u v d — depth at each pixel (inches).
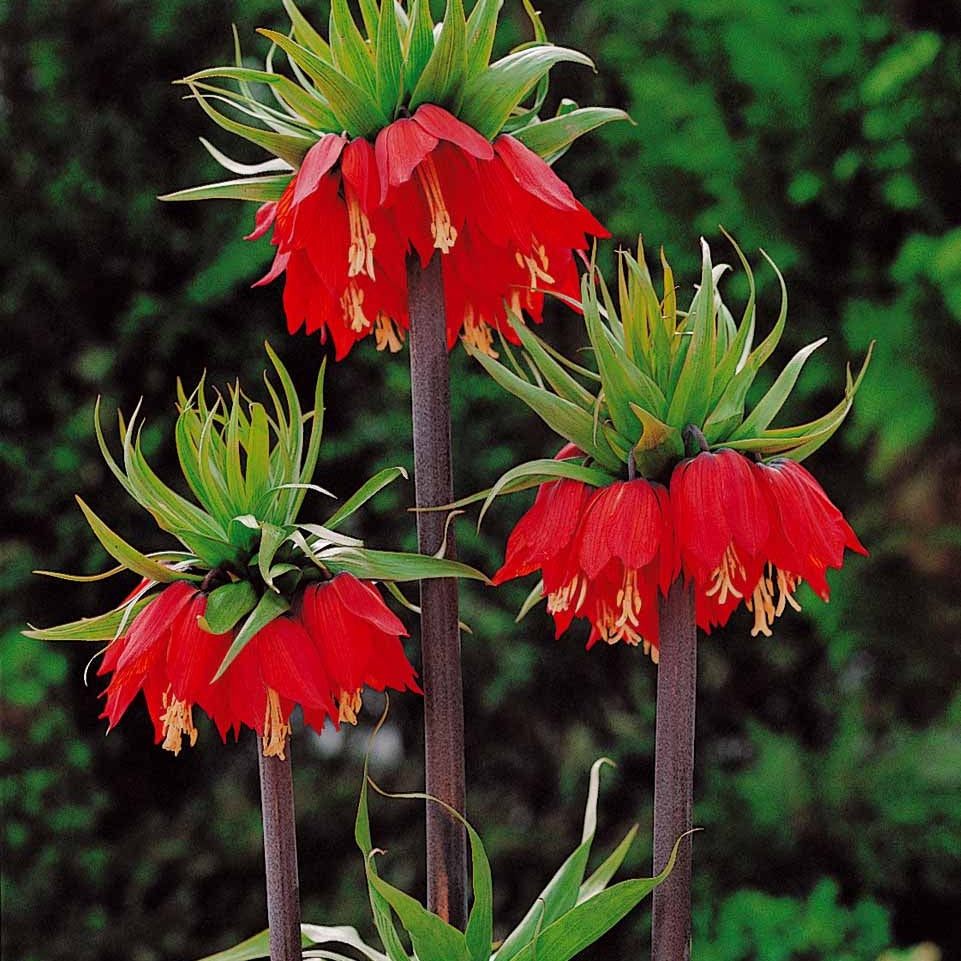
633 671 160.7
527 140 59.4
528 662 152.8
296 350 154.9
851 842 143.5
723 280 137.1
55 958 148.3
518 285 59.9
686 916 58.3
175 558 58.9
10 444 151.3
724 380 57.4
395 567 57.9
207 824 161.5
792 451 58.3
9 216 152.1
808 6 131.9
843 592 145.3
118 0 152.1
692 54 141.4
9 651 145.8
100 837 160.1
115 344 152.6
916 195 128.0
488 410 151.3
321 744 165.0
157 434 152.9
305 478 58.2
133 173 152.6
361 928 154.0
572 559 57.7
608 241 145.0
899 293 133.7
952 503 142.2
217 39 154.0
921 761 144.2
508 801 165.0
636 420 57.2
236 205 151.9
